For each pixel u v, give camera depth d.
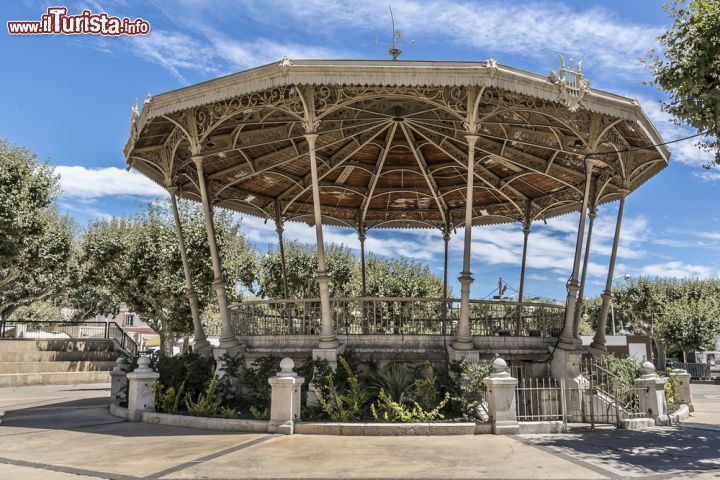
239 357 12.19
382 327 12.88
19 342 26.11
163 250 24.42
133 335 62.97
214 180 16.61
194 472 6.65
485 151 15.13
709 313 39.72
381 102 13.59
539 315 14.34
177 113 12.70
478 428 9.57
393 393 10.58
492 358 12.20
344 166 17.31
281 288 33.09
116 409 12.05
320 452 7.88
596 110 11.64
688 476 6.70
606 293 14.41
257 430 9.62
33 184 23.14
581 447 8.49
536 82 10.86
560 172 16.58
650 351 39.19
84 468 6.86
